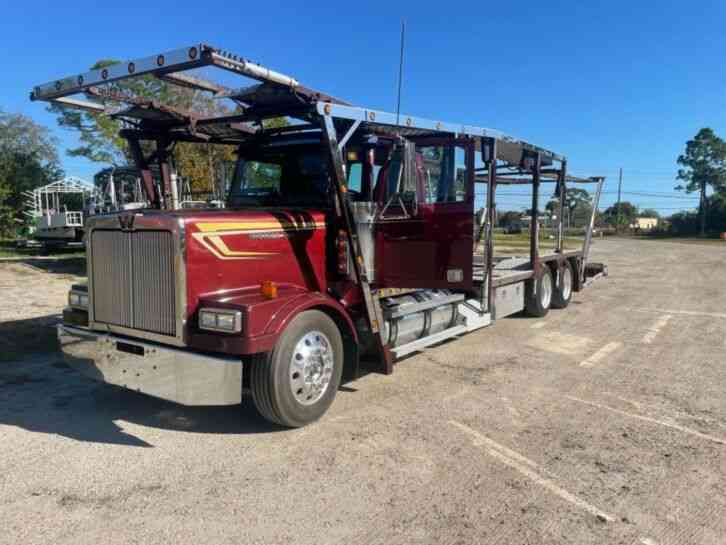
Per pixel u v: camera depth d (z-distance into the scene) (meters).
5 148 35.53
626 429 4.84
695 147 84.31
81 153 29.48
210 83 5.04
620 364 6.96
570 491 3.76
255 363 4.54
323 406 4.93
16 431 4.75
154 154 6.55
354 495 3.69
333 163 5.23
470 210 6.36
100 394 5.74
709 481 3.91
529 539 3.21
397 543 3.17
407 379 6.27
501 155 7.99
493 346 7.91
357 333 5.75
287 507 3.54
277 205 6.23
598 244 46.00
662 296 13.13
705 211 75.94
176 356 4.40
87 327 5.14
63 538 3.20
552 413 5.22
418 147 6.51
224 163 6.79
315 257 5.58
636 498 3.68
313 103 5.07
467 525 3.35
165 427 4.86
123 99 5.48
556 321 9.87
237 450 4.38
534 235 9.73
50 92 5.34
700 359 7.20
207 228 4.57
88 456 4.27
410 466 4.11
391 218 6.18
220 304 4.38
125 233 4.67
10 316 9.14
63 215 22.23
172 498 3.64
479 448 4.43
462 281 6.45
